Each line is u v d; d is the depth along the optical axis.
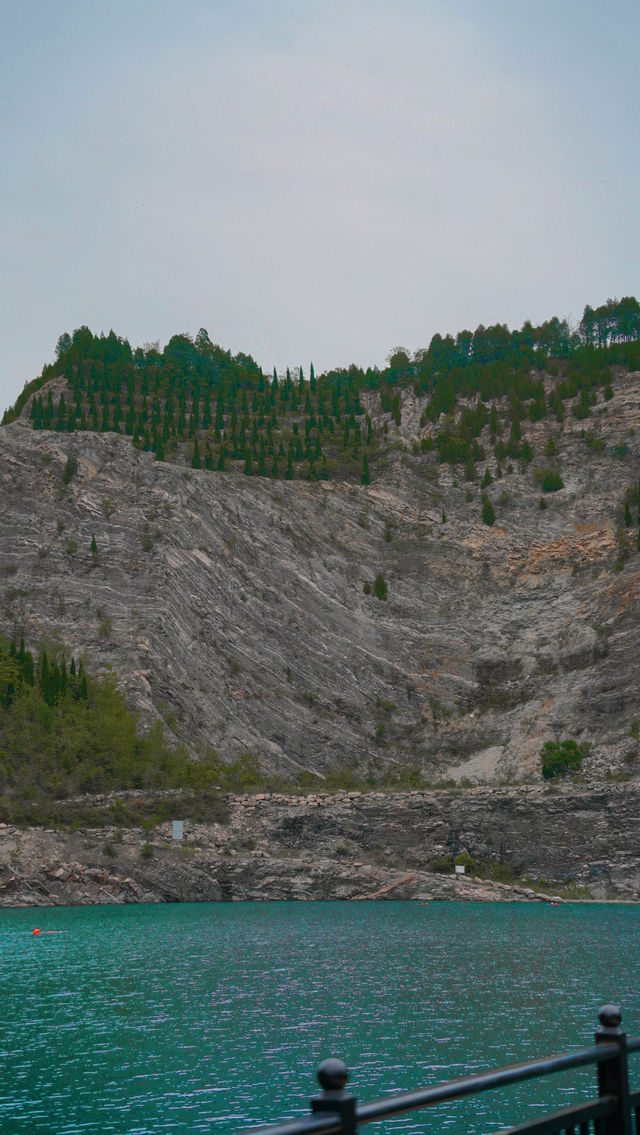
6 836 104.06
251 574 173.25
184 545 170.62
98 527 171.50
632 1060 40.12
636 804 119.06
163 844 110.44
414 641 174.88
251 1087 34.97
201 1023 45.53
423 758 157.00
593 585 178.88
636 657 158.25
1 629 151.25
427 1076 36.09
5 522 169.50
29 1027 44.78
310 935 78.25
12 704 129.50
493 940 75.56
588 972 60.03
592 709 154.88
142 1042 41.66
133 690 143.38
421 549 192.00
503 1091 35.31
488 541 193.50
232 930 81.38
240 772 137.12
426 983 56.28
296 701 159.00
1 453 179.62
